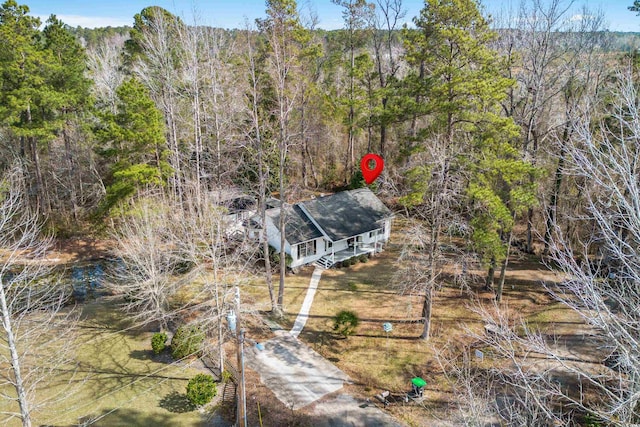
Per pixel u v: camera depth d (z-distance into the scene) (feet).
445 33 72.18
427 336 75.41
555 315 80.02
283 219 81.97
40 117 104.63
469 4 72.54
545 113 98.94
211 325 74.23
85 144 123.34
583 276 30.25
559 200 91.50
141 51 126.11
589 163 31.01
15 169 92.58
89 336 77.61
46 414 59.52
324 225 104.78
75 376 67.46
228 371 67.87
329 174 154.10
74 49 111.65
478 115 73.00
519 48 93.97
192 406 61.87
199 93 118.42
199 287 91.35
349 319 77.61
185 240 77.97
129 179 92.94
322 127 146.82
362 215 112.06
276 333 79.10
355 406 61.93
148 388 65.21
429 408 60.85
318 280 97.86
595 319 30.99
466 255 75.92
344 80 162.81
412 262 81.76
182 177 110.93
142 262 74.18
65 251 110.11
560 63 91.97
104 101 131.85
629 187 26.81
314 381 67.00
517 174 69.97
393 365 69.97
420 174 73.82
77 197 130.41
